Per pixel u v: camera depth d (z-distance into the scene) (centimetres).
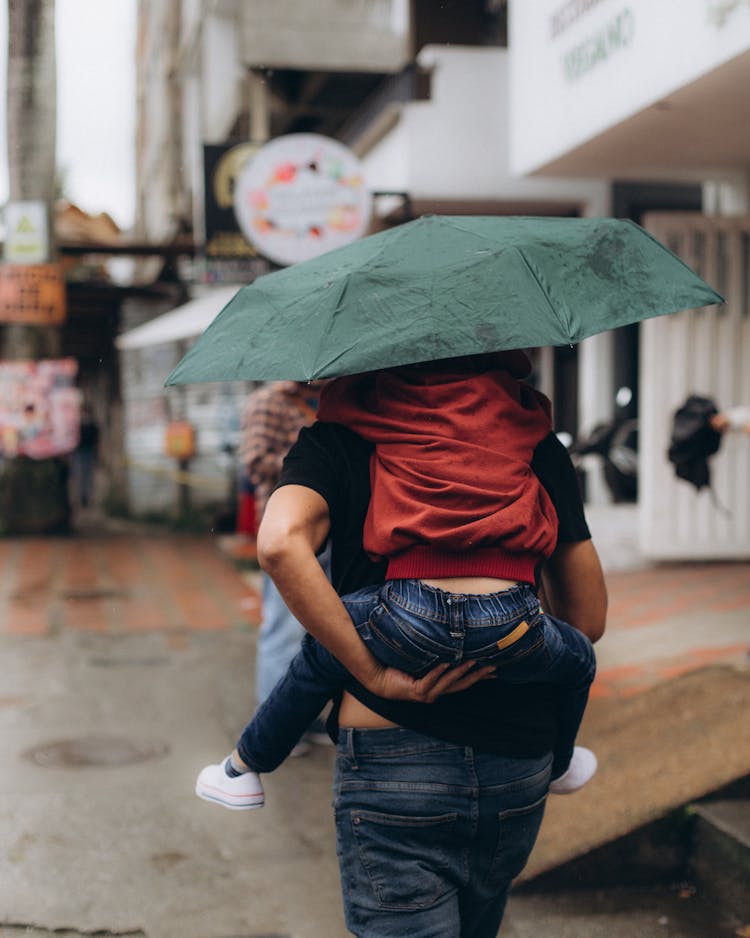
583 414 1221
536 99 870
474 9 1259
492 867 214
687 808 385
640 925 357
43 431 1418
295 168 927
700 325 866
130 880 388
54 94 1330
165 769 500
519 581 204
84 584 1020
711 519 883
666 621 678
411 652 197
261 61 1348
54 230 1353
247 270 1102
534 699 215
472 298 201
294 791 472
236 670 684
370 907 209
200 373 213
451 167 1220
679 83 659
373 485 208
